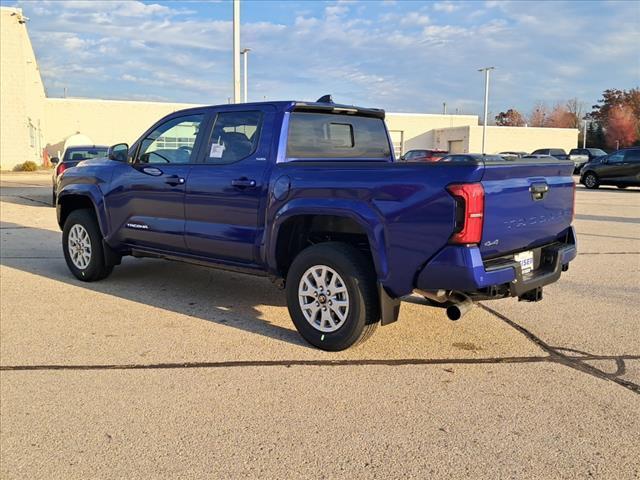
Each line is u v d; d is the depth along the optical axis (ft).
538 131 184.96
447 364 14.61
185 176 18.70
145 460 10.19
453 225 12.83
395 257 13.80
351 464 10.06
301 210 15.34
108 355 15.14
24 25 120.37
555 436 10.98
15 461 10.18
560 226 16.37
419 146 199.41
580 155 135.54
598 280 24.17
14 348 15.64
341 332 15.02
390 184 13.76
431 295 14.14
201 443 10.76
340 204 14.64
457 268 12.92
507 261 14.05
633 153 77.36
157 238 19.98
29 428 11.32
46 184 87.45
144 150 20.76
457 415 11.84
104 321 18.08
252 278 24.16
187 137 19.33
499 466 9.98
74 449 10.57
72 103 165.68
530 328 17.54
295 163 15.94
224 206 17.61
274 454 10.38
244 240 17.16
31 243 32.86
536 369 14.30
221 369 14.23
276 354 15.26
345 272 14.78
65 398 12.62
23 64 119.55
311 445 10.68
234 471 9.86
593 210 53.57
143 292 21.70
